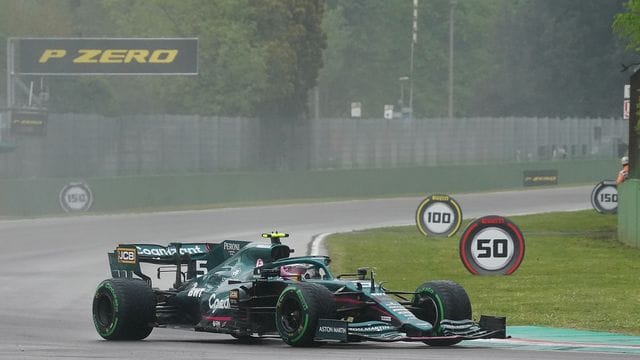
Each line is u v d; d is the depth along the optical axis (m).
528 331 58.62
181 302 55.44
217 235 130.38
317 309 47.47
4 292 81.38
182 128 191.62
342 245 117.19
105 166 178.88
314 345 49.31
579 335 56.47
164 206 178.00
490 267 86.56
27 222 146.50
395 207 185.88
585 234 135.38
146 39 180.25
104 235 129.38
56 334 58.16
